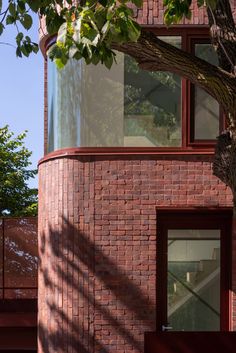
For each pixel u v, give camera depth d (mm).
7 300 17328
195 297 13484
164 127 13656
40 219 14430
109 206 13500
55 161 13812
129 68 13742
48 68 14562
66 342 13445
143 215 13461
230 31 9742
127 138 13664
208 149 13531
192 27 13656
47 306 13852
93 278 13414
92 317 13383
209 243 13562
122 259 13422
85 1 8883
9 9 9516
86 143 13680
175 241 13570
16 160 34000
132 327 13320
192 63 9320
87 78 13766
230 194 13453
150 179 13500
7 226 17578
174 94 13695
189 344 13086
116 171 13531
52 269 13734
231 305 13281
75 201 13562
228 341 13047
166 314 13469
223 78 9281
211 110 13656
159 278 13508
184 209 13453
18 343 16984
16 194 33812
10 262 17469
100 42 8508
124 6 8422
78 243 13500
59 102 14047
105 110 13727
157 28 13688
